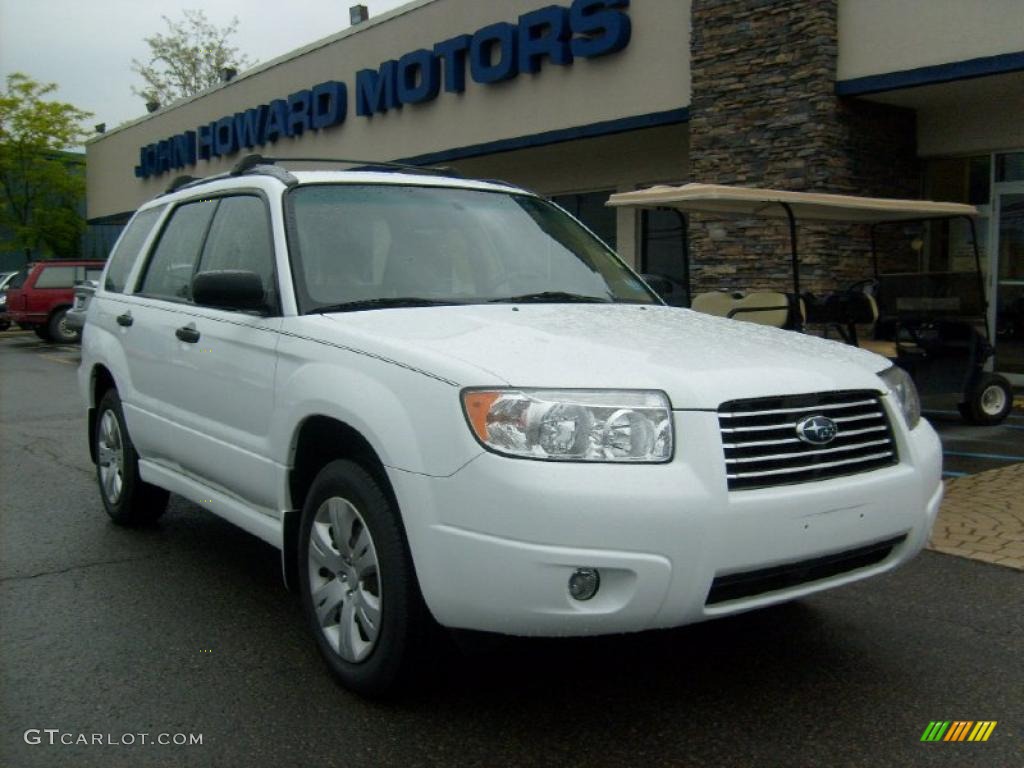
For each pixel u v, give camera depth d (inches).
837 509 130.6
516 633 123.6
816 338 167.6
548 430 121.3
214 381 179.8
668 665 157.0
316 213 176.6
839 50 455.2
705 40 497.0
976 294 364.5
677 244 601.9
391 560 134.4
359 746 131.1
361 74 747.4
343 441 151.6
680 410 124.9
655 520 119.0
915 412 158.6
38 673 154.8
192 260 204.5
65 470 318.3
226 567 209.0
